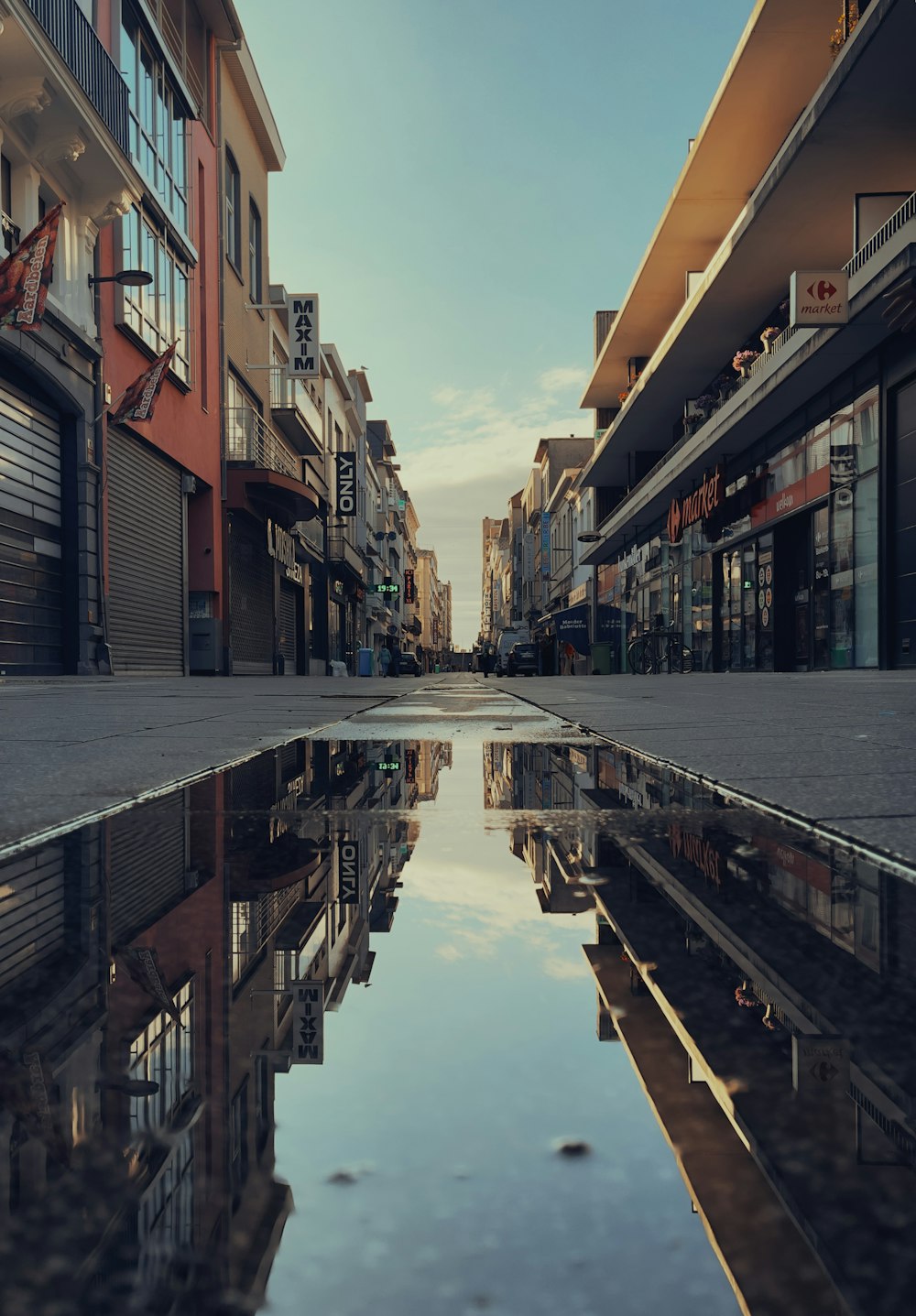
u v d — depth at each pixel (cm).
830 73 1285
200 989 71
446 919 96
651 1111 45
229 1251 31
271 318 2816
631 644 2780
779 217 1638
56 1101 48
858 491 1594
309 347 2606
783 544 2047
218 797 206
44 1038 59
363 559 4875
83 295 1405
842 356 1557
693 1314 27
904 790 197
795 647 2009
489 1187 37
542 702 675
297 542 2991
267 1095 48
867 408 1560
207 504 2103
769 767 242
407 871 125
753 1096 48
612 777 238
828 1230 33
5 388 1233
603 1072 52
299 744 343
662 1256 31
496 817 176
